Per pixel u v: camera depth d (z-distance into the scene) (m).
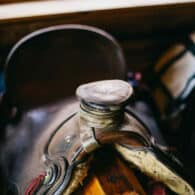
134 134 0.48
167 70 1.14
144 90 1.08
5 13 0.93
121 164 0.52
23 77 0.77
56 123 0.65
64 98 0.79
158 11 1.05
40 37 0.76
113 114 0.46
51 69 0.79
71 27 0.78
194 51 1.06
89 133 0.46
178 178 0.50
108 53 0.79
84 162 0.48
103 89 0.48
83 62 0.80
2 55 1.01
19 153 0.65
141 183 0.54
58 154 0.52
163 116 1.10
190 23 1.15
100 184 0.49
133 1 1.03
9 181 0.60
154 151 0.49
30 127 0.71
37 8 0.97
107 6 0.99
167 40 1.19
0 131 0.74
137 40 1.15
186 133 1.04
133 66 1.24
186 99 1.02
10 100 0.78
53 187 0.49
